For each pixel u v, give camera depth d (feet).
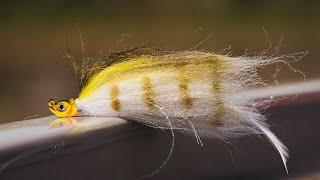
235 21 7.37
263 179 1.02
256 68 1.00
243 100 0.99
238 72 0.99
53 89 4.71
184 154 0.97
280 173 1.03
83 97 0.98
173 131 0.96
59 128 0.88
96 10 7.76
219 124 0.98
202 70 0.98
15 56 5.99
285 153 1.03
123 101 0.96
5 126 0.90
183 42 6.27
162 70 0.98
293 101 1.04
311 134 1.06
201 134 0.98
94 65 1.00
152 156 0.94
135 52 1.00
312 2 7.88
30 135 0.84
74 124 0.91
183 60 0.99
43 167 0.83
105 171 0.89
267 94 1.02
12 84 4.93
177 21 7.39
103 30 6.91
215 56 0.99
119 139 0.91
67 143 0.85
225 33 6.75
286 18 7.45
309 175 1.03
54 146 0.83
